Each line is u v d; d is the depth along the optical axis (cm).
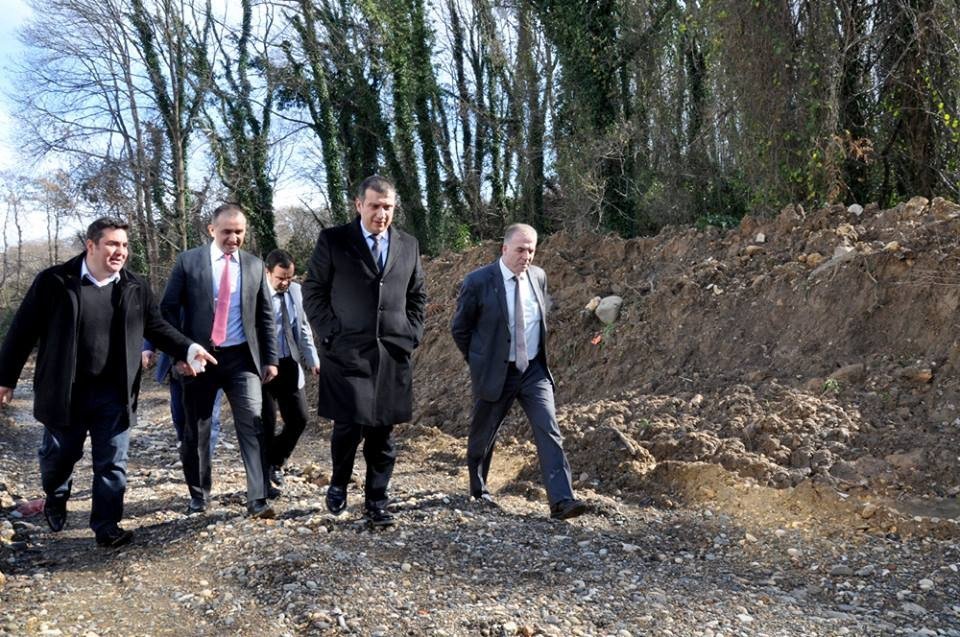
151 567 455
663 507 588
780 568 470
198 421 555
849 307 746
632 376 848
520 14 2230
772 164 1095
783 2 1054
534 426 554
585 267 1074
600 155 1677
